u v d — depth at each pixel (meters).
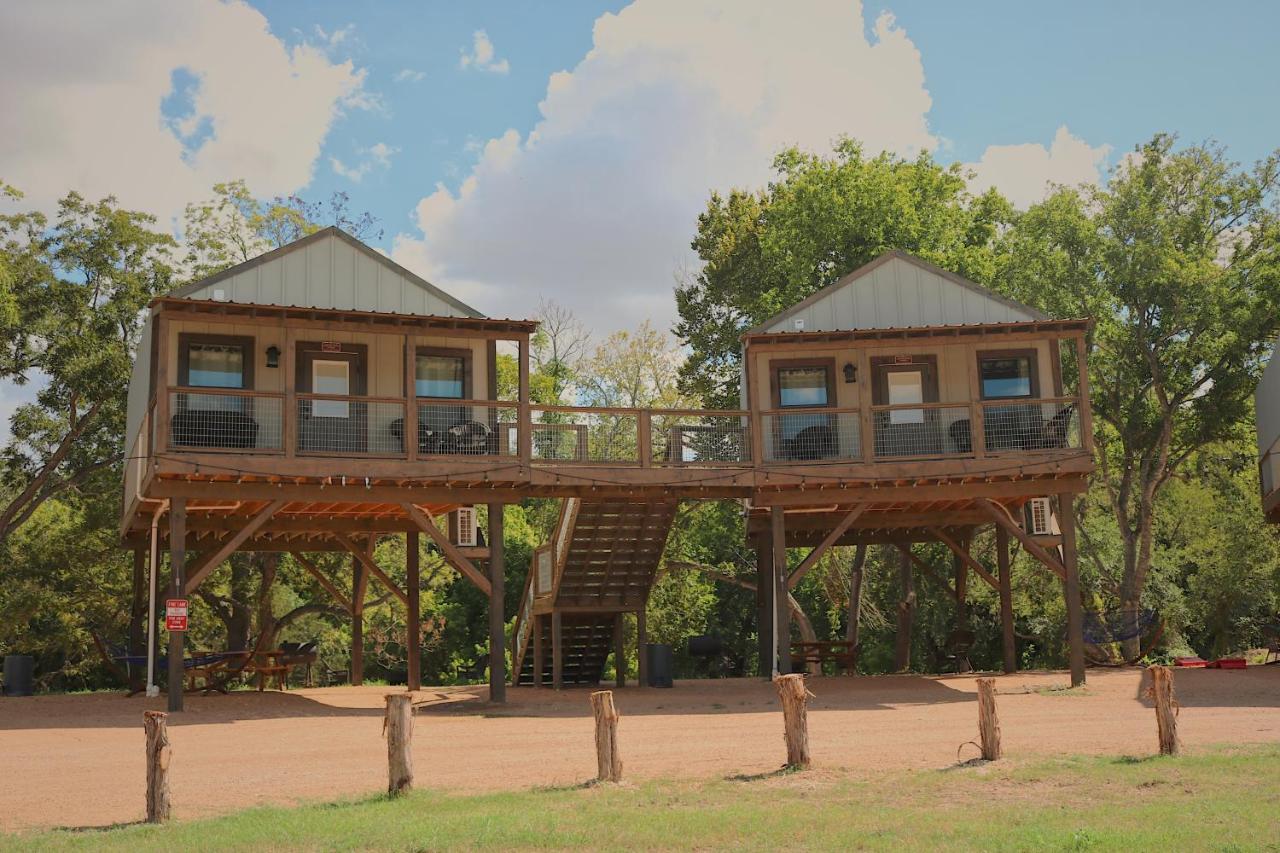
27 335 31.77
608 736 11.34
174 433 19.12
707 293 44.88
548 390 49.34
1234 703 17.52
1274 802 9.79
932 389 22.88
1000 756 12.13
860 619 41.50
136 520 22.23
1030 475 21.16
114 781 12.02
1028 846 8.40
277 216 38.62
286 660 24.05
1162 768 11.34
